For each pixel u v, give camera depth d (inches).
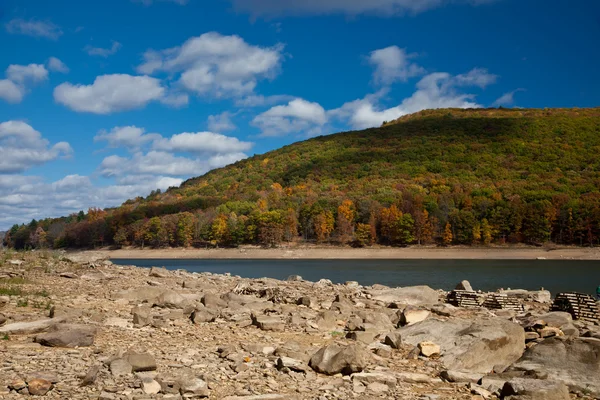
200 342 436.8
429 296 848.9
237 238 5007.4
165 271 1121.4
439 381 358.0
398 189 5930.1
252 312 586.9
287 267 3125.0
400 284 1873.8
